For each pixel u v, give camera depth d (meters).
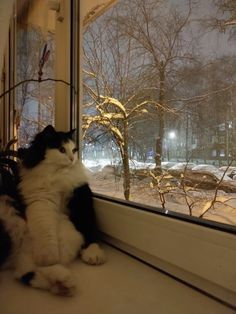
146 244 0.75
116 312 0.55
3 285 0.65
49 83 1.49
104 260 0.78
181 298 0.60
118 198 0.99
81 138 1.27
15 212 0.82
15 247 0.76
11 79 1.99
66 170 0.93
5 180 0.92
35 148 0.99
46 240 0.75
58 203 0.88
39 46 1.65
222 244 0.56
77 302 0.58
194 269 0.62
